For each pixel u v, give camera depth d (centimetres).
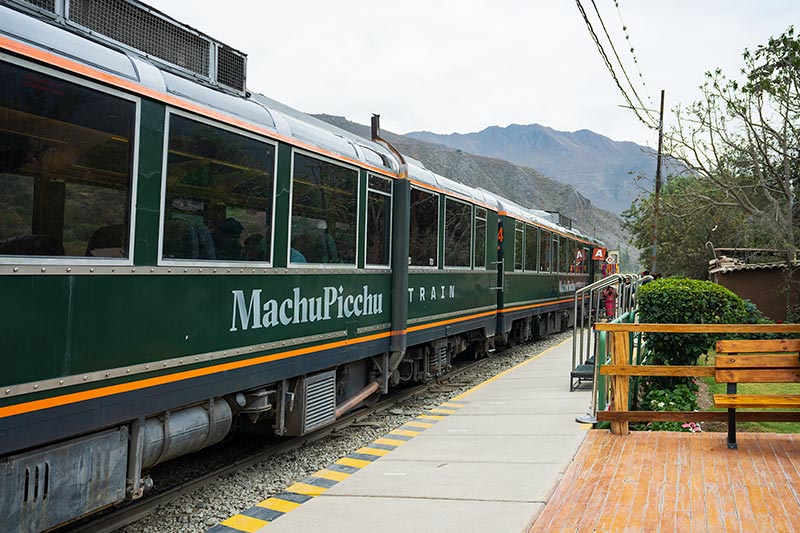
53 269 358
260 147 546
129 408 407
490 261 1239
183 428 464
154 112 432
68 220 373
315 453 657
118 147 405
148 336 424
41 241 358
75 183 378
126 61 420
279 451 650
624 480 482
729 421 560
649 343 861
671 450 558
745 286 1814
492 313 1255
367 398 839
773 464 509
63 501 366
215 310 490
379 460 586
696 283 891
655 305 862
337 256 683
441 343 1027
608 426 670
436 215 961
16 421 335
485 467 545
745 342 571
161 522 467
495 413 779
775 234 1803
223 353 496
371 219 764
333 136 694
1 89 338
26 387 341
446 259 1006
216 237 493
